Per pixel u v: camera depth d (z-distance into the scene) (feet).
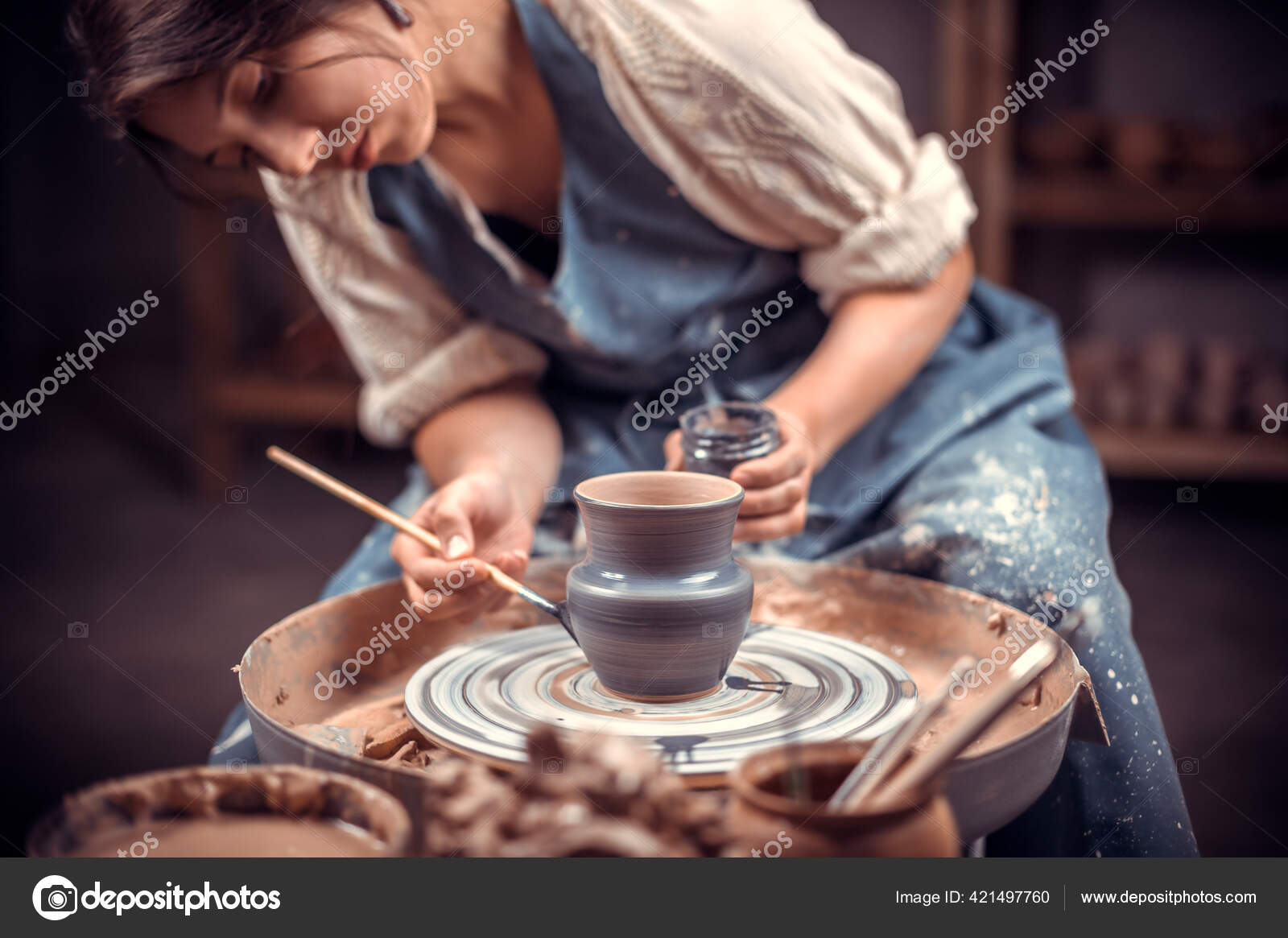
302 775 2.05
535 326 4.33
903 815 1.94
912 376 4.16
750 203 4.10
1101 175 10.33
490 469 4.07
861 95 4.22
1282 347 11.21
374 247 4.36
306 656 3.15
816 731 2.61
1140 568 9.54
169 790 2.05
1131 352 10.76
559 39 3.86
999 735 2.69
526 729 2.65
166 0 2.90
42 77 13.33
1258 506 10.94
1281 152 9.91
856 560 3.63
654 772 2.04
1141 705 3.20
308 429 12.91
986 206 10.03
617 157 4.05
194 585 9.30
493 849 1.95
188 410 13.70
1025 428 4.03
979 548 3.46
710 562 2.79
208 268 11.12
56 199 13.64
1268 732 6.81
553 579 3.64
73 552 10.00
